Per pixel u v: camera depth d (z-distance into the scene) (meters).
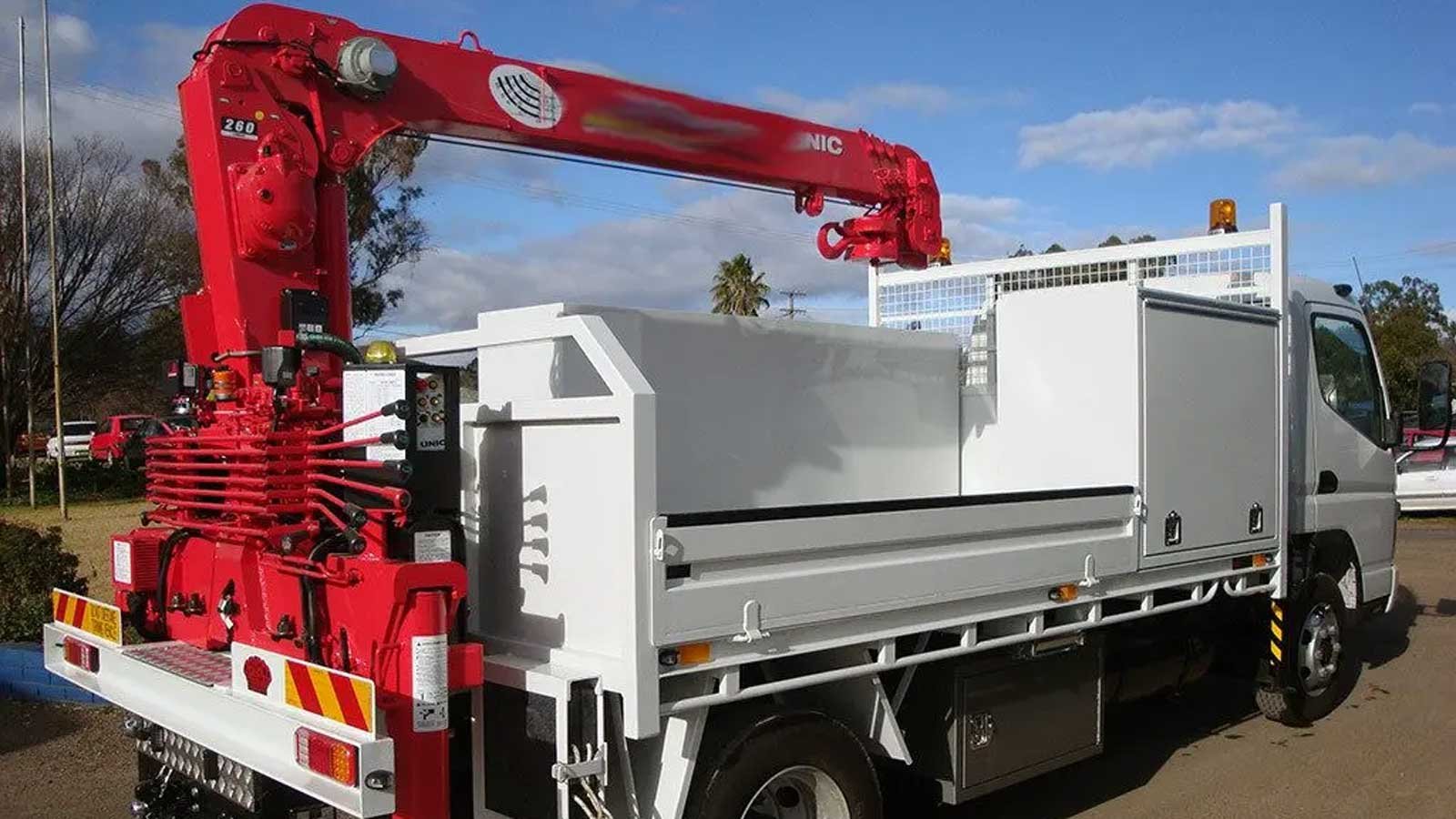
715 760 3.62
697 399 5.05
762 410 5.33
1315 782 6.20
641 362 4.82
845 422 5.74
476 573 4.03
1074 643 5.15
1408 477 20.92
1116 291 5.47
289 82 4.27
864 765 4.01
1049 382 5.80
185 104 4.30
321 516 3.70
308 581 3.54
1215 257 6.69
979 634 4.64
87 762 6.22
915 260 6.62
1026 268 7.14
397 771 3.19
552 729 3.38
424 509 3.44
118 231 32.72
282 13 4.28
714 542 3.46
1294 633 7.03
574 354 4.41
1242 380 6.10
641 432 3.32
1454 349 53.81
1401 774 6.32
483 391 4.76
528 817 3.51
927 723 4.58
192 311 4.33
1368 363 8.02
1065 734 5.07
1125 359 5.43
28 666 7.32
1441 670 8.93
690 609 3.40
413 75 4.59
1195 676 6.64
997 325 6.09
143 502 27.09
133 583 4.46
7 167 31.09
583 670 3.43
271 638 3.73
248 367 4.11
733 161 5.64
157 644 4.28
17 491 29.86
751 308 43.66
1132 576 5.32
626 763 3.55
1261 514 6.24
